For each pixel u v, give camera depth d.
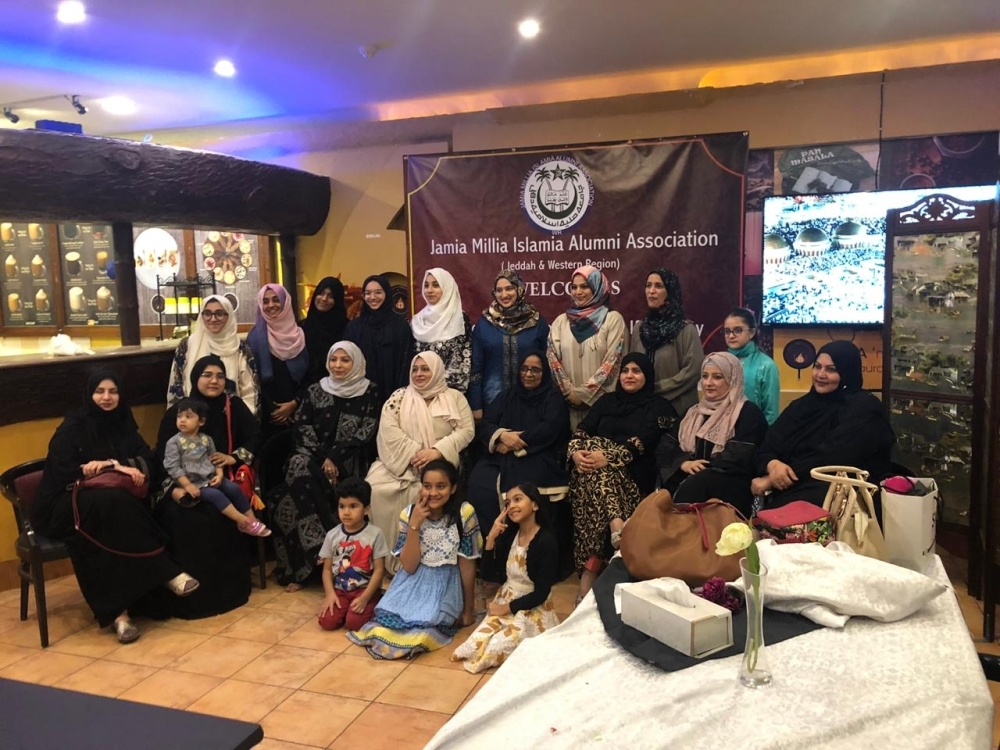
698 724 1.17
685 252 4.09
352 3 3.21
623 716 1.21
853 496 1.94
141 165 3.82
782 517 1.94
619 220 4.16
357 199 5.24
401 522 2.89
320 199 5.20
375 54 3.90
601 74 4.36
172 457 3.11
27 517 2.94
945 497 3.31
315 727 2.24
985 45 3.87
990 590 2.70
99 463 2.94
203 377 3.29
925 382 3.33
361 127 5.15
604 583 1.79
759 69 4.26
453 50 3.86
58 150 3.46
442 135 4.98
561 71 4.27
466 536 2.86
